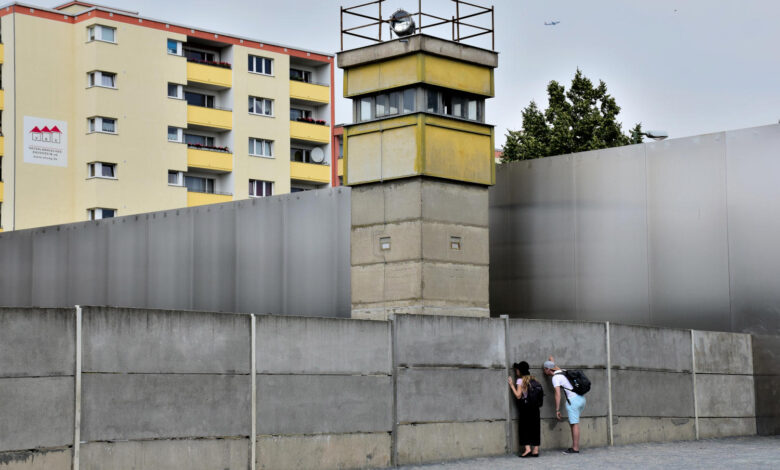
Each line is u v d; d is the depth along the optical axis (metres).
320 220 22.23
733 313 20.42
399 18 19.58
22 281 29.91
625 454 16.69
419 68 18.86
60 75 62.41
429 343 15.80
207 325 13.10
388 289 19.14
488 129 20.16
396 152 19.17
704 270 20.73
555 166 22.78
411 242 18.80
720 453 16.75
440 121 19.17
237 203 24.23
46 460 11.32
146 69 63.78
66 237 28.78
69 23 62.91
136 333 12.33
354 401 14.71
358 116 20.12
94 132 61.69
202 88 68.19
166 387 12.59
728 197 20.55
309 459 14.09
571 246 22.38
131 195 62.84
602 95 51.12
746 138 20.42
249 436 13.44
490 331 16.69
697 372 19.89
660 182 21.38
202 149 66.38
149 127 63.81
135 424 12.23
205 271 24.80
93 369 11.86
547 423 17.22
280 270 23.00
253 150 69.31
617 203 21.84
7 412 11.01
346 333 14.73
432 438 15.66
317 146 74.19
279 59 70.75
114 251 27.34
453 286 19.14
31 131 61.22
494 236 23.66
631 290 21.52
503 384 16.80
